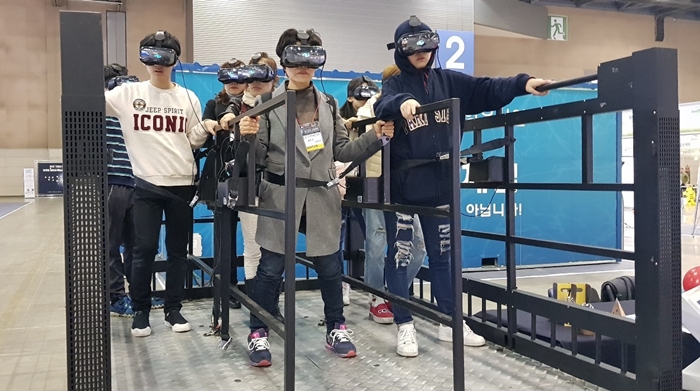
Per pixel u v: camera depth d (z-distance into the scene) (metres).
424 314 1.84
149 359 2.17
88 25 1.39
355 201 2.30
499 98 2.14
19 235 6.08
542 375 1.96
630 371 1.96
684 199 10.05
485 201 4.59
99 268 1.41
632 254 1.70
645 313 1.64
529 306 2.15
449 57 6.20
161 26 10.84
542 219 4.77
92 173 1.40
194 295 3.29
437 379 1.94
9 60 10.94
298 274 3.96
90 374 1.41
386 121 1.94
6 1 10.81
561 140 4.76
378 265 2.74
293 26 8.58
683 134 7.57
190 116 2.49
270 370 2.05
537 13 12.25
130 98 2.38
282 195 1.97
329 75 4.23
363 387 1.87
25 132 11.20
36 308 3.03
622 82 1.69
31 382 1.96
